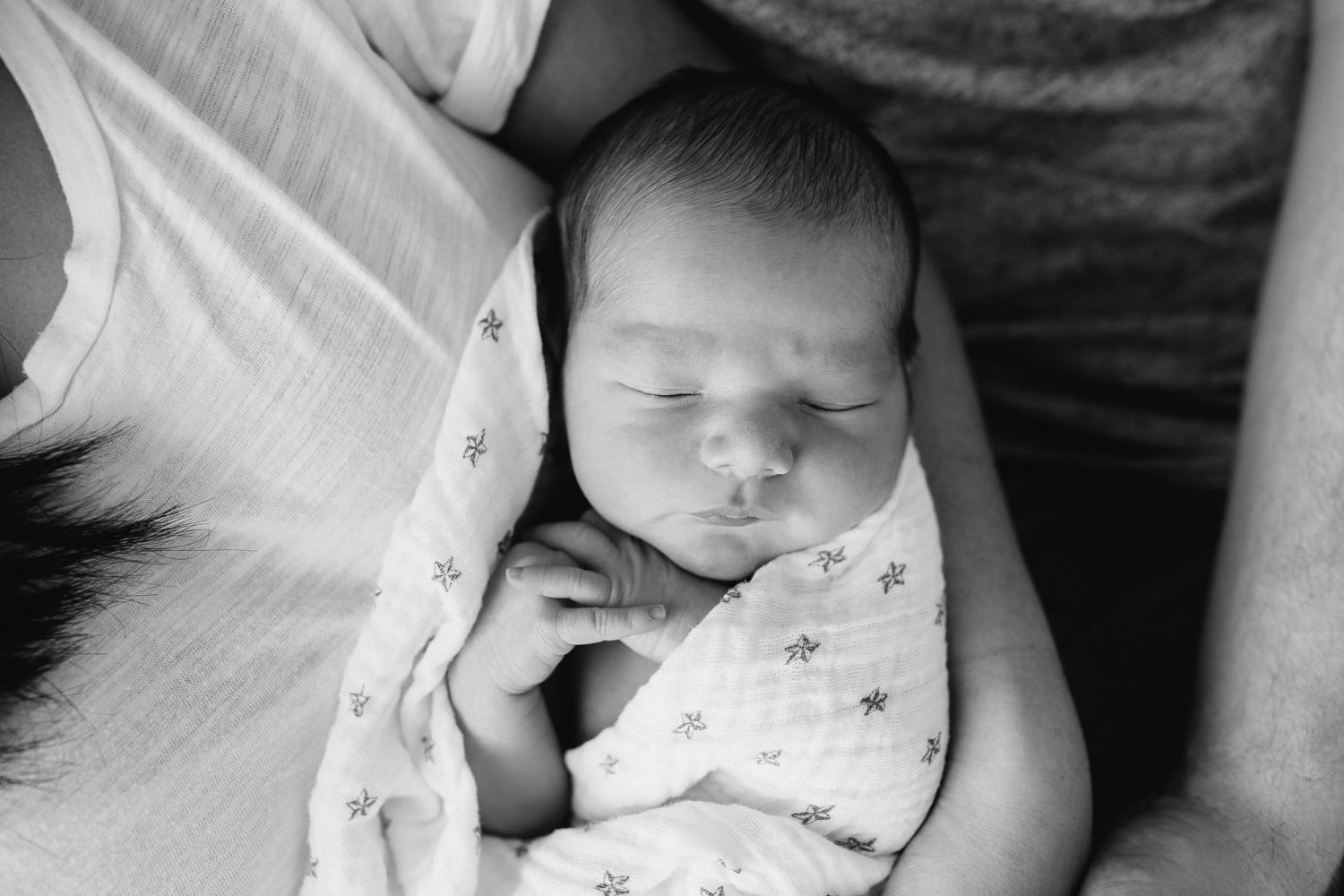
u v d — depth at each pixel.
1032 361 1.23
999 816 0.82
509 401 0.81
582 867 0.80
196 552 0.66
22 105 0.61
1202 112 1.03
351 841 0.78
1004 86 1.01
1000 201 1.12
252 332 0.67
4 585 0.58
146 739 0.64
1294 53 0.99
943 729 0.84
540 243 0.87
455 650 0.80
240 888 0.71
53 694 0.60
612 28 0.91
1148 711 1.06
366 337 0.72
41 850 0.60
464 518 0.78
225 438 0.67
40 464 0.59
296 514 0.71
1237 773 0.84
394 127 0.75
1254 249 1.12
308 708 0.74
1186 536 1.20
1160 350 1.20
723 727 0.79
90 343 0.61
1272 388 0.92
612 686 0.87
